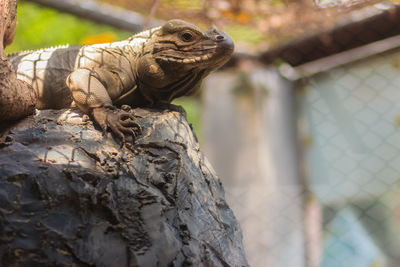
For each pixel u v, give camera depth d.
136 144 3.30
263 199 7.65
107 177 3.08
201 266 3.11
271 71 7.97
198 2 6.58
